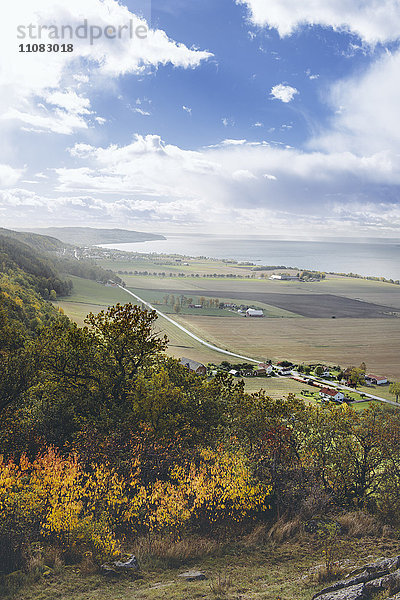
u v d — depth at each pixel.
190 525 16.77
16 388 22.19
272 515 18.14
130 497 17.33
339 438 22.81
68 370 23.23
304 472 20.92
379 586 9.95
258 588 11.45
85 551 13.73
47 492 15.96
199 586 11.41
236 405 24.19
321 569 12.22
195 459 19.80
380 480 21.62
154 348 24.09
